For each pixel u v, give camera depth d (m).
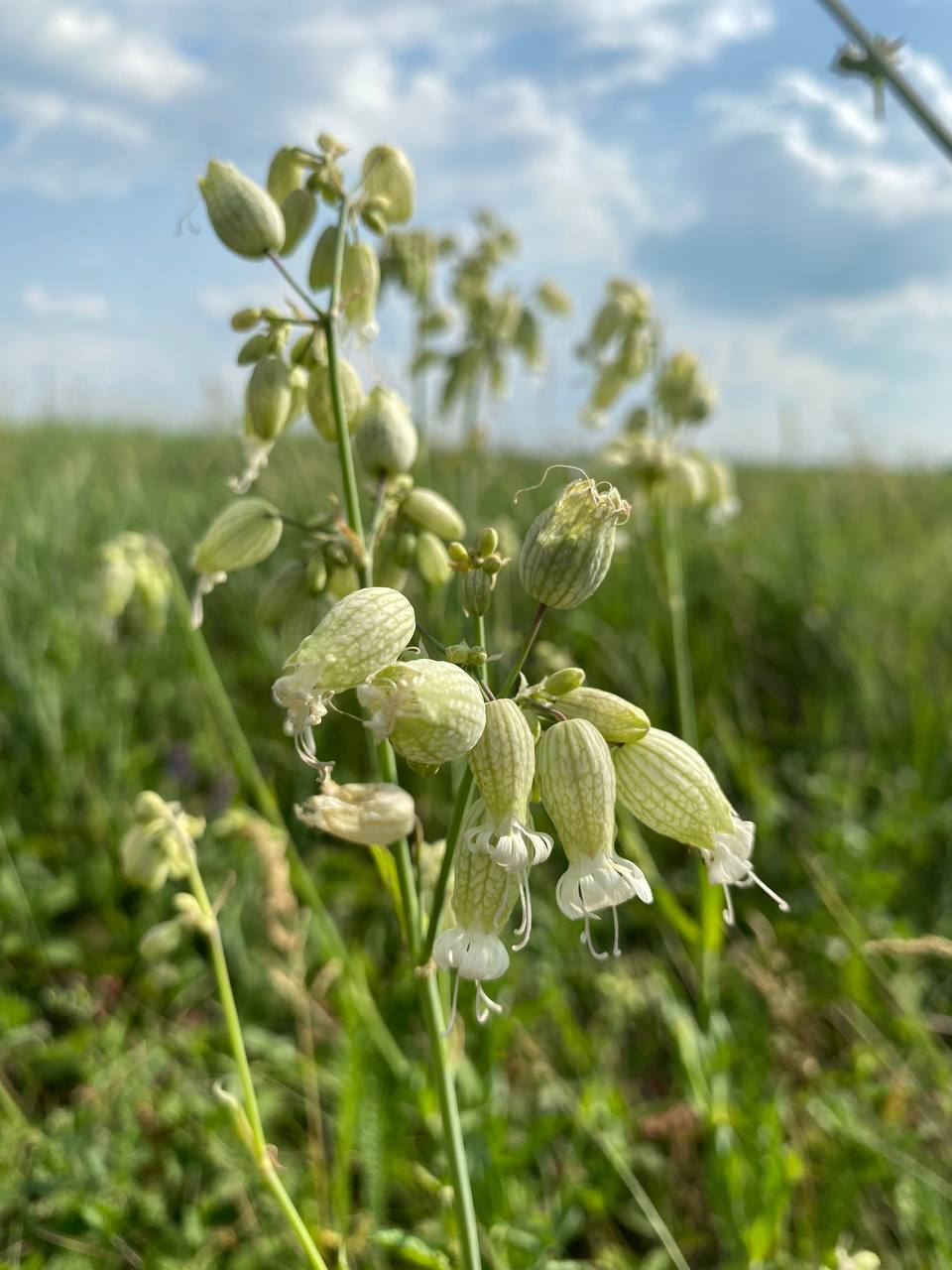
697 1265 0.18
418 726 0.09
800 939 0.24
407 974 0.22
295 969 0.19
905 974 0.21
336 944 0.20
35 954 0.24
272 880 0.19
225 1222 0.18
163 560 0.23
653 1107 0.20
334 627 0.10
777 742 0.32
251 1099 0.13
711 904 0.20
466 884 0.10
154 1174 0.18
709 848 0.11
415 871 0.14
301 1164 0.19
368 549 0.14
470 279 0.35
